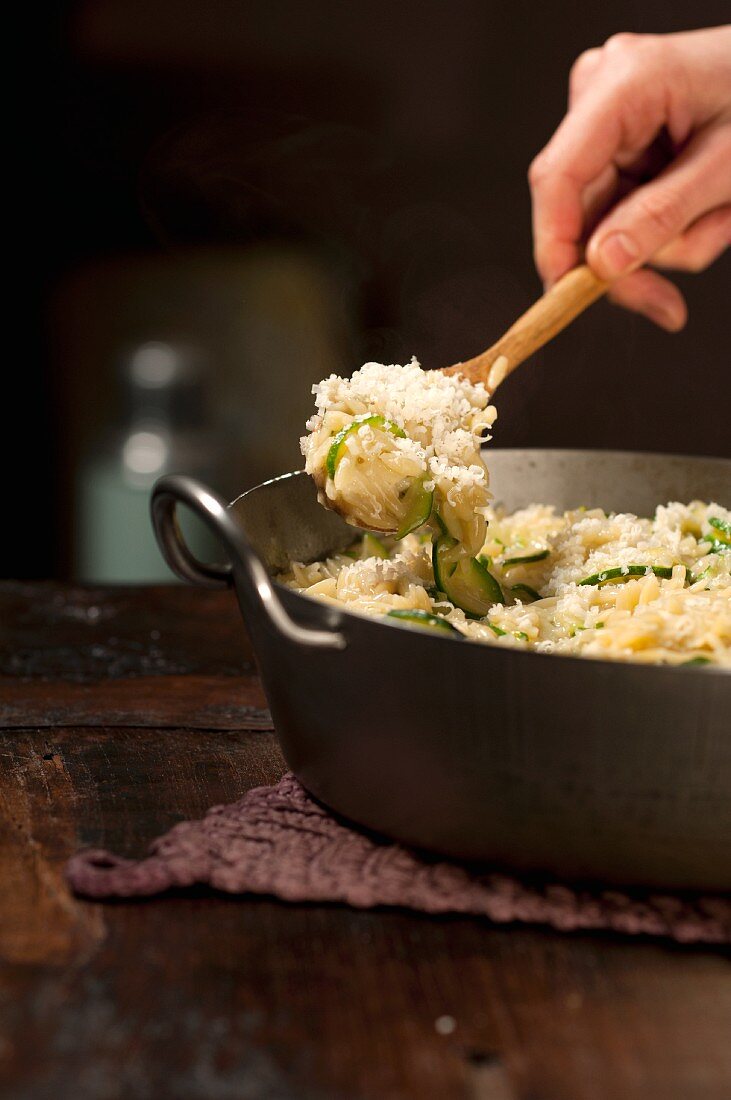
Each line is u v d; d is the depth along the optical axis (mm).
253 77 1195
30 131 1194
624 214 730
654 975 534
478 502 637
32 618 782
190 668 730
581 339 1240
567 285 722
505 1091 496
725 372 1251
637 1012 521
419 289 1242
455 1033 512
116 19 1172
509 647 524
